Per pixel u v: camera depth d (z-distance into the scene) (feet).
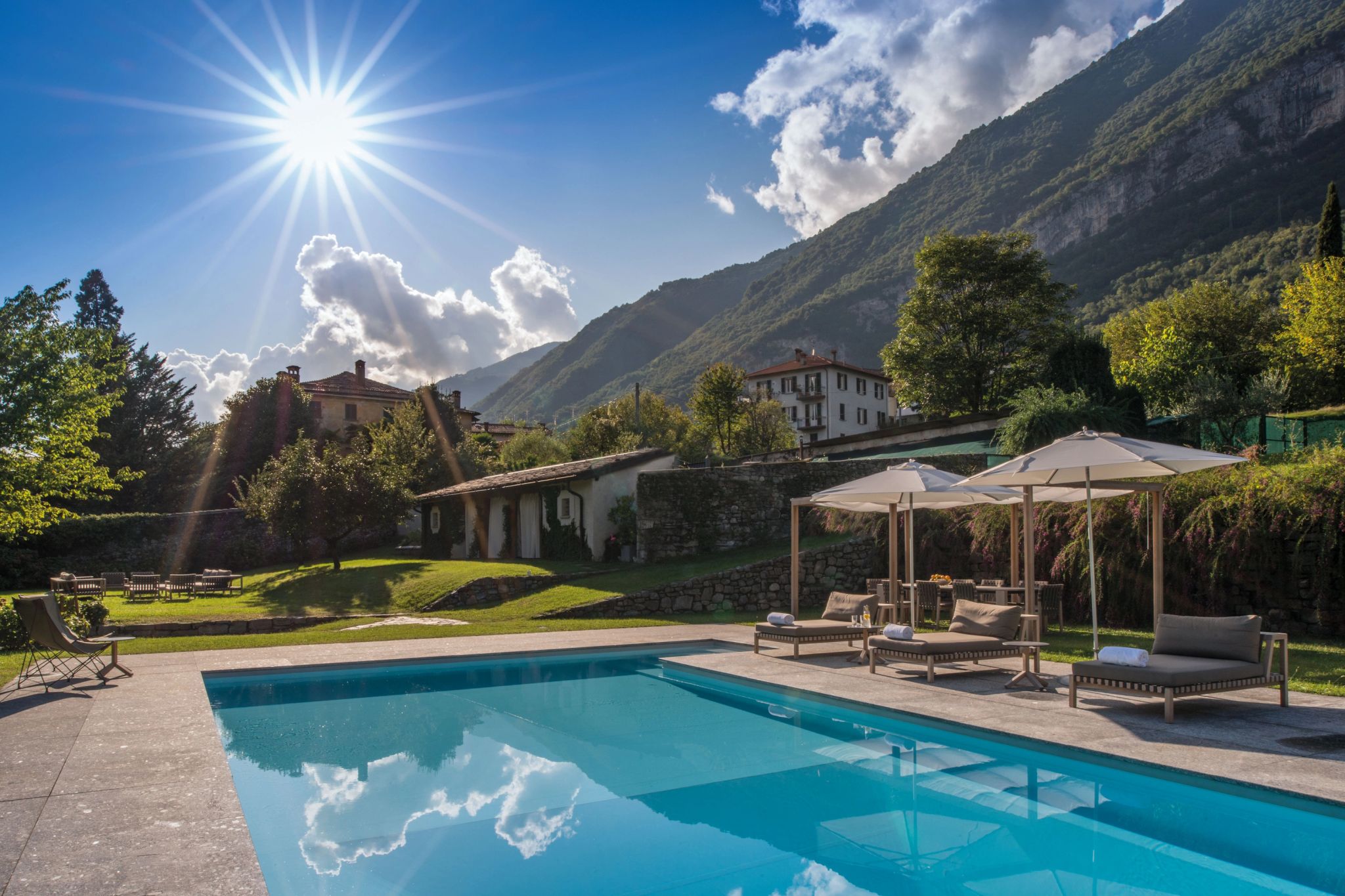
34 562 97.96
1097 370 75.15
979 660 31.19
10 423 56.59
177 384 168.04
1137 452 30.55
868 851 15.98
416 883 14.57
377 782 21.02
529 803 19.31
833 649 40.96
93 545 103.35
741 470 77.20
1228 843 15.93
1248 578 40.93
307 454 94.27
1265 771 18.01
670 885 14.44
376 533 129.39
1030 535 36.47
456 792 20.21
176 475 156.87
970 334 137.18
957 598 47.65
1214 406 76.28
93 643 30.73
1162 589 34.01
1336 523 37.60
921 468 41.24
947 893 13.93
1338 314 109.09
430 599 66.44
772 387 259.80
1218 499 41.63
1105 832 16.66
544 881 14.67
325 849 16.38
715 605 61.16
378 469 95.86
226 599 78.28
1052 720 23.66
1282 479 40.24
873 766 21.85
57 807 15.92
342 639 45.62
